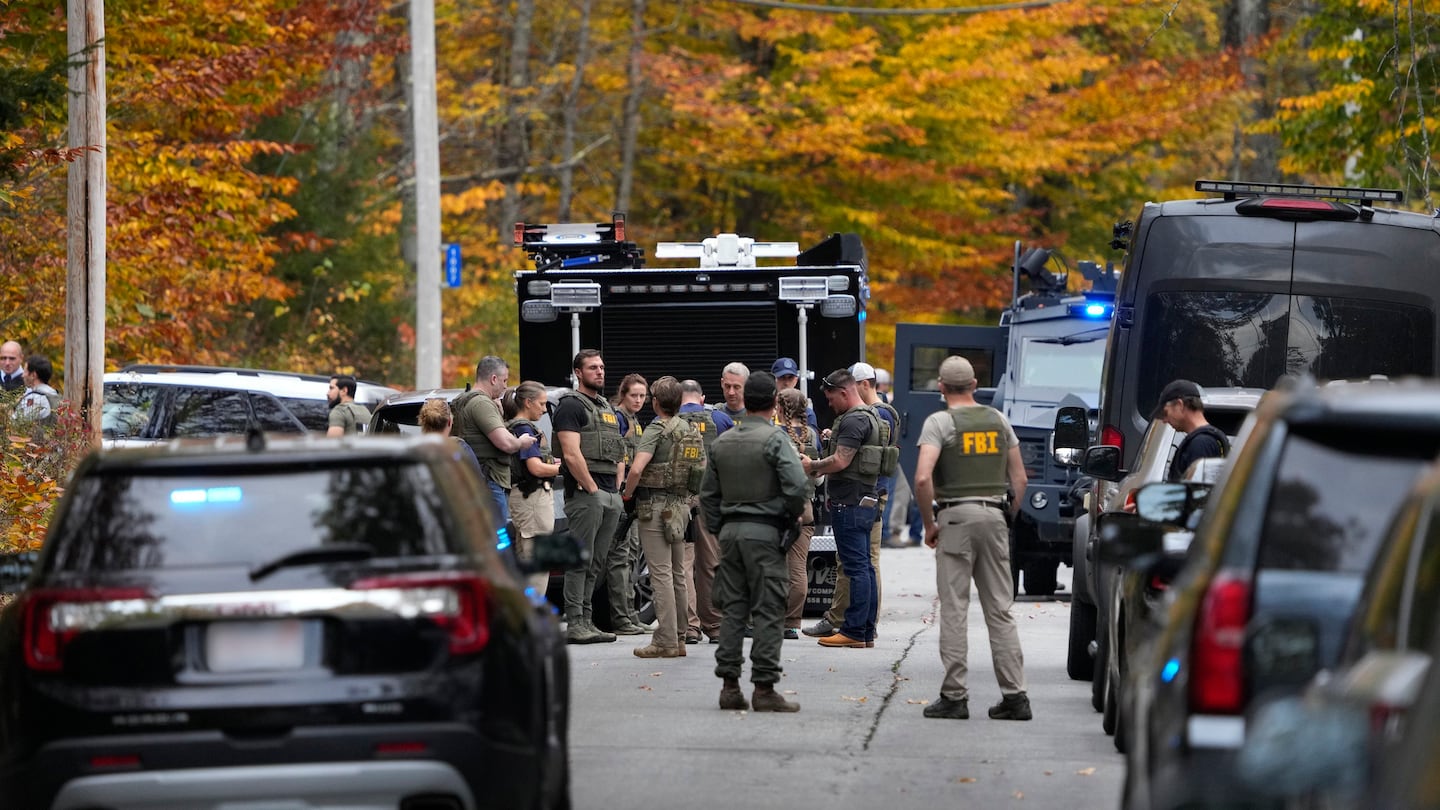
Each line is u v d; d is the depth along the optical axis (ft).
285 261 335.06
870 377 167.43
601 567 169.37
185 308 269.23
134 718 73.61
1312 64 444.55
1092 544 131.34
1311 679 56.08
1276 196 156.04
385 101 448.24
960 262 422.41
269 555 75.51
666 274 199.41
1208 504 90.53
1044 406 240.73
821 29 414.82
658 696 134.82
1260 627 56.65
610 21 465.47
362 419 202.59
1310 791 45.06
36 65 219.00
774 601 127.03
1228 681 56.49
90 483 77.36
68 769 73.56
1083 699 135.64
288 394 210.18
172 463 77.25
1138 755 65.51
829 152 401.08
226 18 268.62
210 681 74.08
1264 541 59.16
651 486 157.28
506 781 75.97
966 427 124.06
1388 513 59.16
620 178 443.32
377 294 354.13
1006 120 422.00
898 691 138.10
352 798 73.87
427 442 80.94
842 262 207.21
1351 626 54.44
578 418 162.91
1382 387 62.08
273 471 77.46
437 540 76.54
